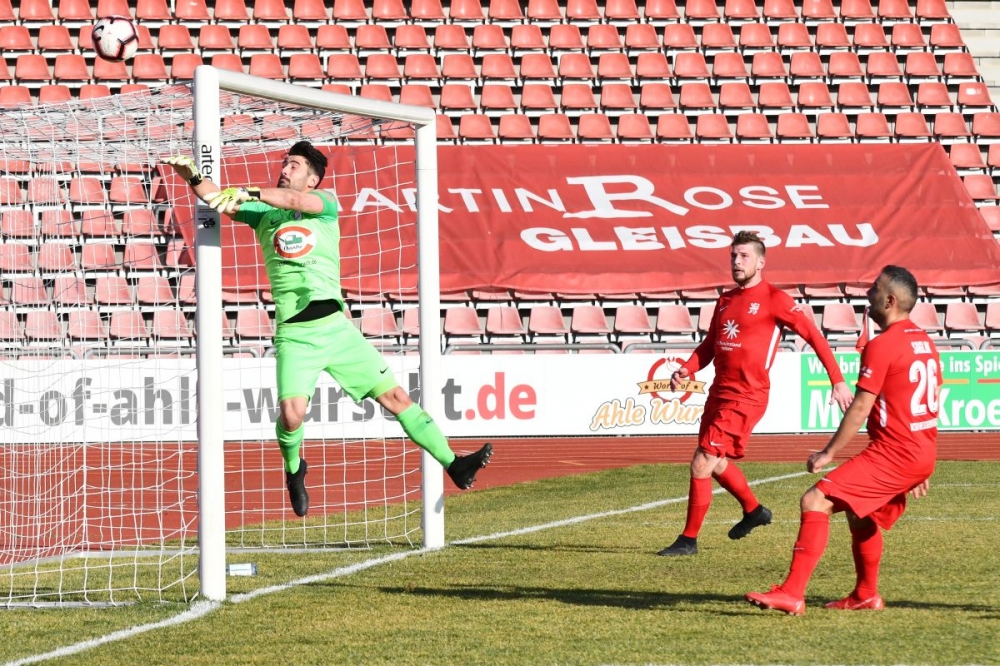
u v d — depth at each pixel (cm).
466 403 6456
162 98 2619
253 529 3644
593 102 9212
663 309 7881
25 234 5778
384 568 2788
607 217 8150
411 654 1855
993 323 8106
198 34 9275
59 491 4628
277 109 2992
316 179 2469
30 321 5991
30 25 9106
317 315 2433
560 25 9556
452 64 9244
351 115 3183
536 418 6488
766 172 8669
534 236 7938
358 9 9506
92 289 7050
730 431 2830
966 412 6562
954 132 9250
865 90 9469
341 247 7650
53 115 2756
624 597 2339
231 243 7288
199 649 1922
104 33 2492
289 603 2327
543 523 3578
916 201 8462
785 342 6800
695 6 9812
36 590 2611
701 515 2864
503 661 1795
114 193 7306
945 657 1794
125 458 5597
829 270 7888
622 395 6519
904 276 2055
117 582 2725
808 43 9688
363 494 4572
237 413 6219
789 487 4403
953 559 2753
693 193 8431
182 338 7131
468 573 2675
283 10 9419
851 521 2169
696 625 2048
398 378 6431
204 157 2398
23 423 5853
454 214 8056
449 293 7906
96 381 5994
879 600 2186
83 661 1853
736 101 9306
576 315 7844
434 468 3164
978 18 10094
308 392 2427
